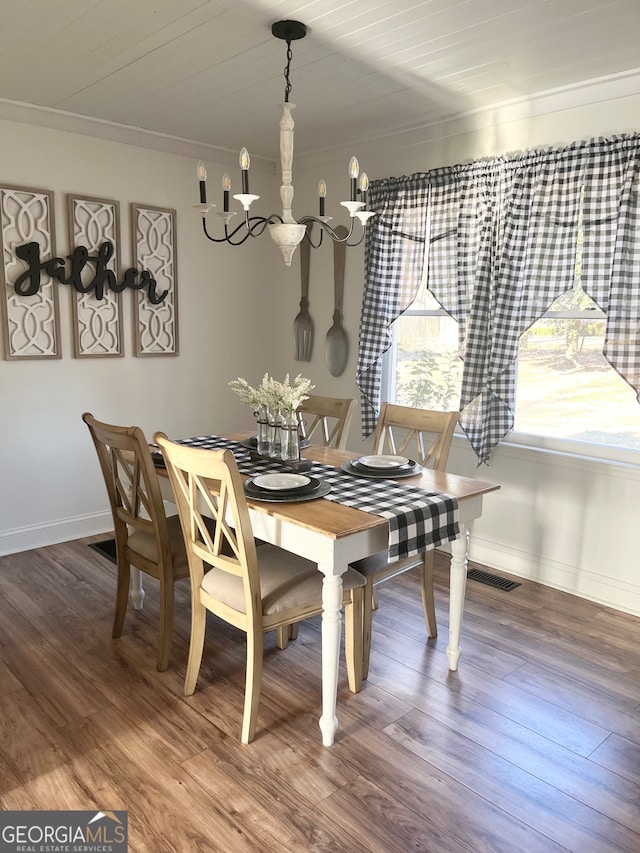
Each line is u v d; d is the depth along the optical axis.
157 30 2.40
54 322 3.61
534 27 2.34
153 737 2.11
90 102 3.29
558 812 1.81
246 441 3.12
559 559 3.29
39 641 2.71
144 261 3.95
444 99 3.15
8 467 3.58
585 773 1.97
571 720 2.23
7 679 2.43
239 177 4.36
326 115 3.43
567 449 3.23
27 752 2.02
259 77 2.88
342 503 2.17
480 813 1.80
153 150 3.92
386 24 2.32
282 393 2.59
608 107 2.88
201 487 2.09
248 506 2.15
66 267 3.64
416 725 2.18
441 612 3.02
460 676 2.49
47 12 2.26
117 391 3.96
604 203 2.89
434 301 3.72
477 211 3.34
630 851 1.68
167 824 1.74
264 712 2.25
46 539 3.78
